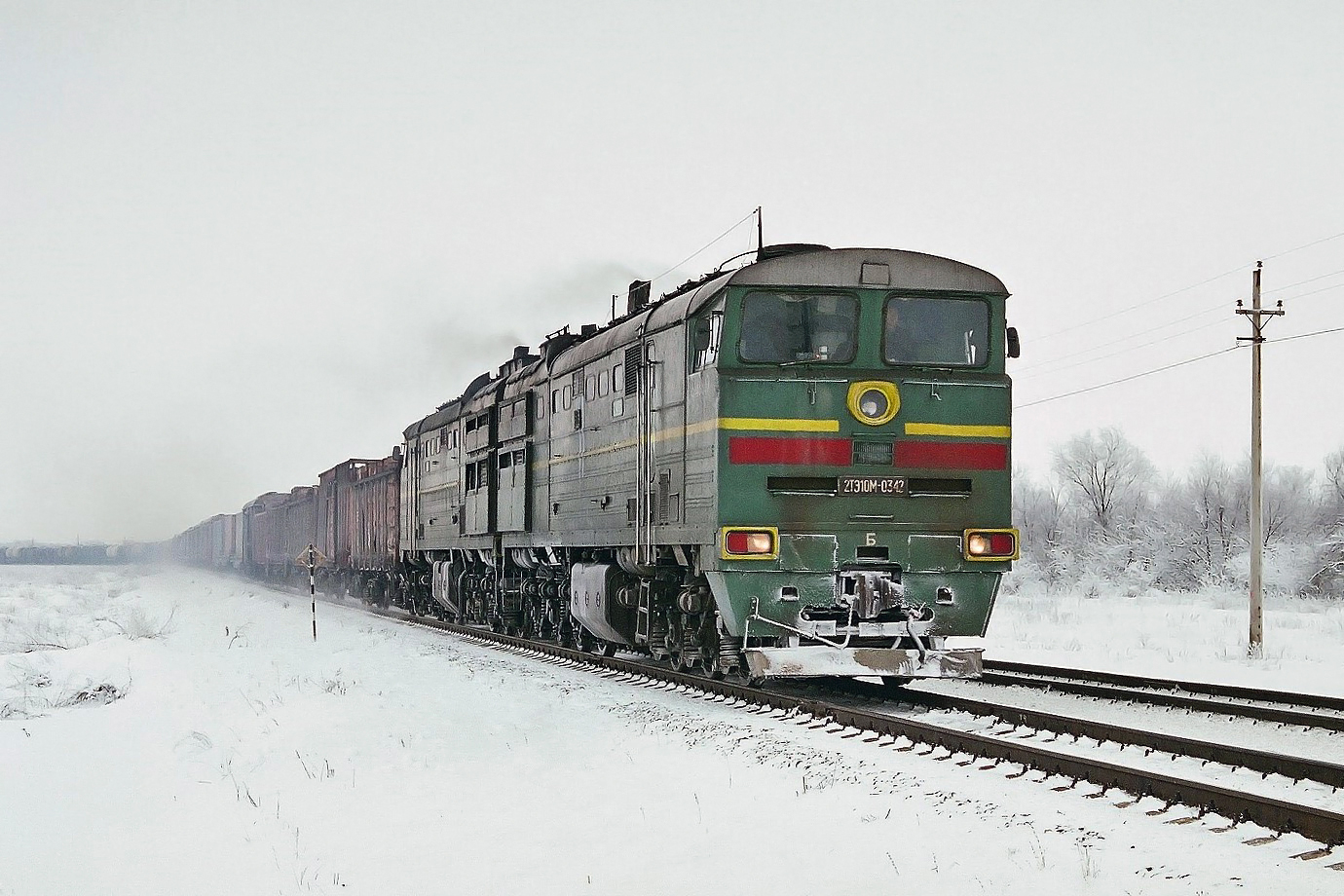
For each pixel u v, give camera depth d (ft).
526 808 28.63
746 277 42.47
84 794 34.04
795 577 41.98
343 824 28.48
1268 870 20.79
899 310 43.47
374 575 132.16
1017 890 20.45
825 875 22.02
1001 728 37.47
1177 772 30.27
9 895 24.80
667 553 49.03
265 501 214.48
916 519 42.50
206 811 31.07
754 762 32.17
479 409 82.84
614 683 52.49
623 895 21.72
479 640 81.25
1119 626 93.61
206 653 72.84
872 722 36.45
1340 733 36.09
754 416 41.96
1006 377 43.73
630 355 52.85
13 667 66.18
